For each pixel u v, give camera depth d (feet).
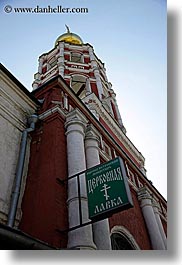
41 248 17.28
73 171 26.30
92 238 22.61
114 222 31.48
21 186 25.66
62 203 23.85
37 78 71.31
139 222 38.06
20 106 31.65
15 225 22.85
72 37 90.63
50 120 31.22
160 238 37.60
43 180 25.50
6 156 26.21
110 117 54.13
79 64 73.00
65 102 35.17
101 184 23.20
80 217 22.13
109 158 37.99
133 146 58.85
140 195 42.39
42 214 22.94
